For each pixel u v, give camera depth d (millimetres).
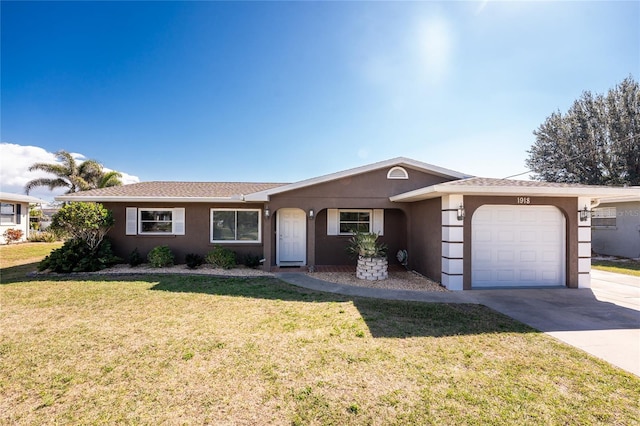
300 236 13148
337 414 3061
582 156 24109
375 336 5109
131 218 12406
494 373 3887
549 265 9227
